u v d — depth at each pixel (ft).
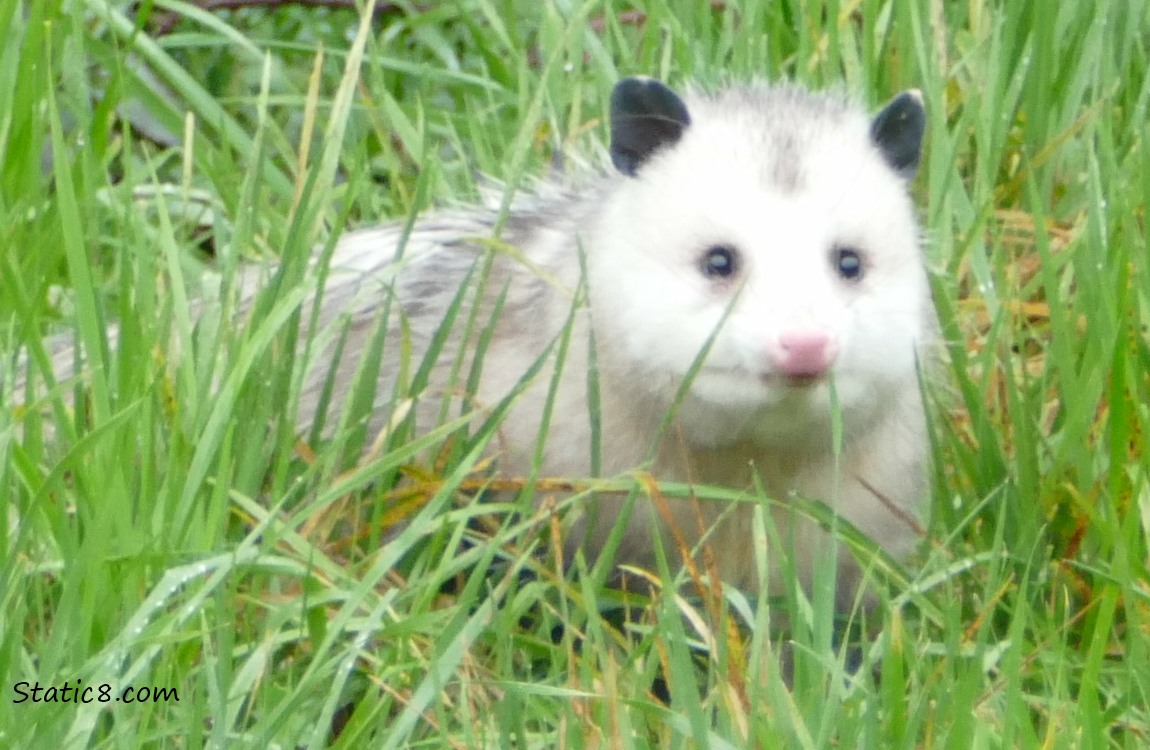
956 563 19.53
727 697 16.20
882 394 19.15
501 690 17.53
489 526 19.25
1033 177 23.73
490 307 20.75
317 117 28.86
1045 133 25.41
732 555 20.13
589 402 18.81
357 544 19.30
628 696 17.03
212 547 17.58
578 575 19.33
